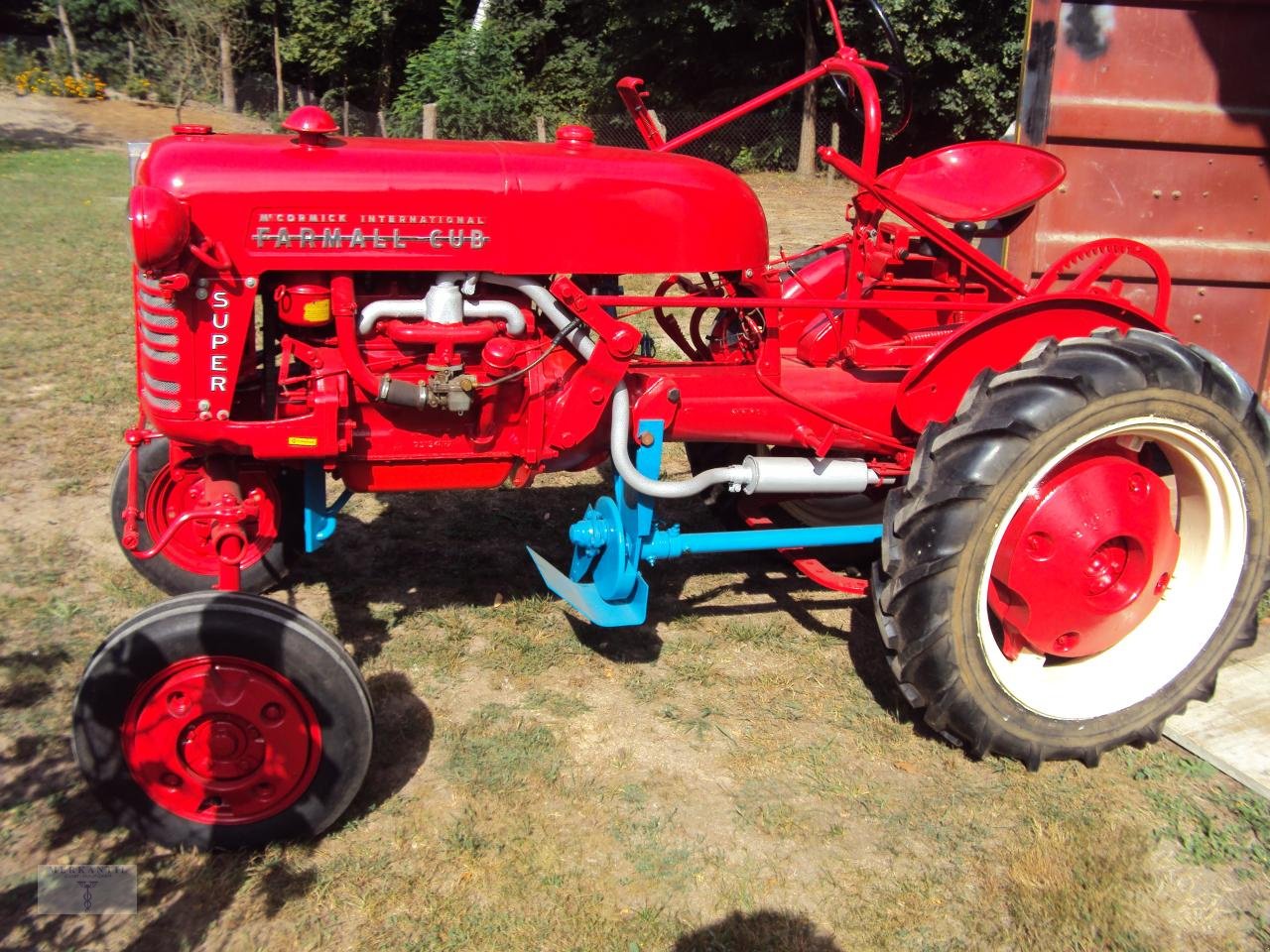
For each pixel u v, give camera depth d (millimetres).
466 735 3061
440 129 18422
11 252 8859
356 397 2840
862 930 2451
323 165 2604
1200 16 4395
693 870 2600
